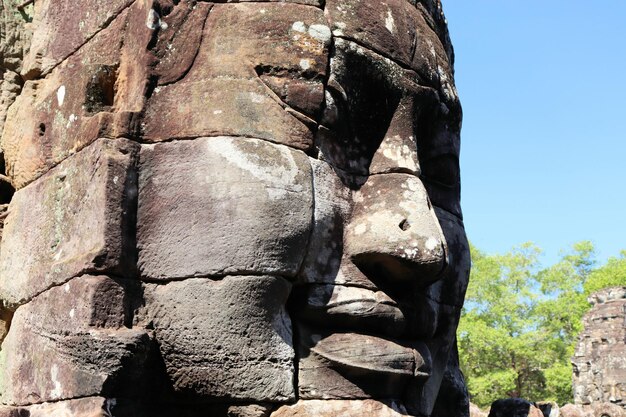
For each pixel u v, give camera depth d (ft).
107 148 15.28
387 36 17.03
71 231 15.76
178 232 15.03
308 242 15.38
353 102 16.67
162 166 15.42
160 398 15.12
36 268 16.57
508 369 96.48
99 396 14.21
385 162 16.76
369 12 16.96
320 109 15.98
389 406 15.81
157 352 15.02
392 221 16.05
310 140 15.76
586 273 124.67
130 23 16.37
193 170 15.15
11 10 20.02
